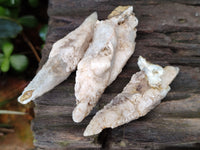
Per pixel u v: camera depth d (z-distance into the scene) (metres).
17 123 0.42
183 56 0.37
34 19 0.42
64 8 0.38
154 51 0.37
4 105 0.42
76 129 0.35
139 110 0.34
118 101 0.34
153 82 0.34
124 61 0.35
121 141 0.35
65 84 0.35
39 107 0.35
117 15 0.36
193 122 0.35
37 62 0.43
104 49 0.34
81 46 0.35
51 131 0.35
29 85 0.33
